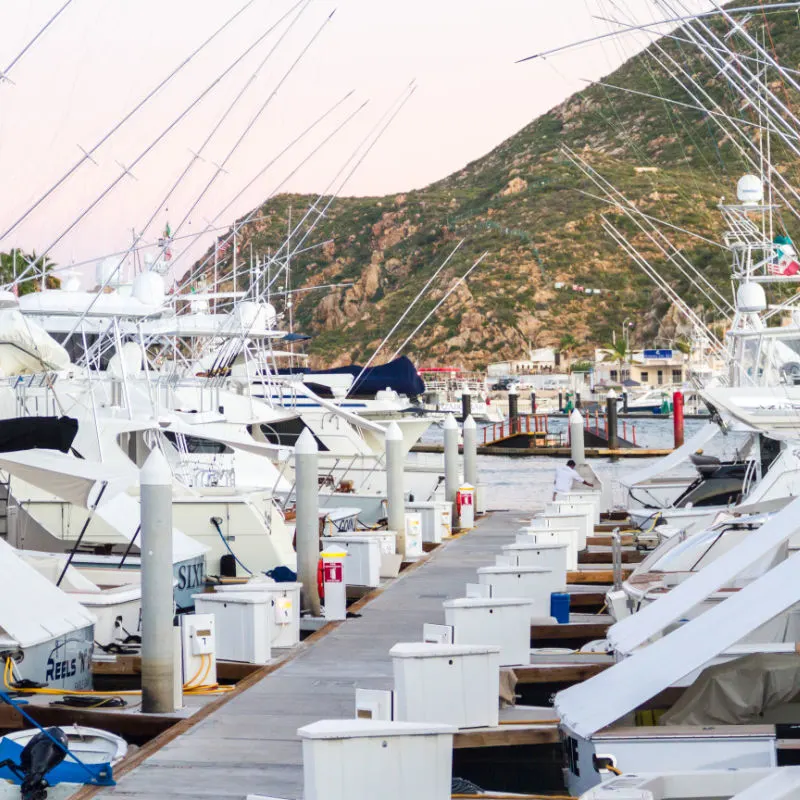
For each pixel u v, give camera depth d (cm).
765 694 1561
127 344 4428
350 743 1284
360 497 4581
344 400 5884
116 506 3011
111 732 1869
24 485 3186
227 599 2320
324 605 2800
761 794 1102
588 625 2661
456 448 4953
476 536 4534
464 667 1731
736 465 3944
